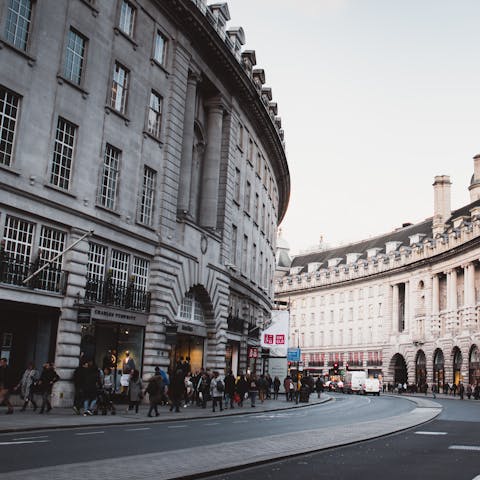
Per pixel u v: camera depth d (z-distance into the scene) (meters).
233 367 39.19
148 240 27.41
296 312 110.75
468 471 11.07
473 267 71.12
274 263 55.47
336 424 21.66
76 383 20.27
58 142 22.94
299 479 9.92
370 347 92.50
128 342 26.55
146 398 26.83
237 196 39.44
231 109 36.75
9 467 9.81
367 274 94.38
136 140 27.00
